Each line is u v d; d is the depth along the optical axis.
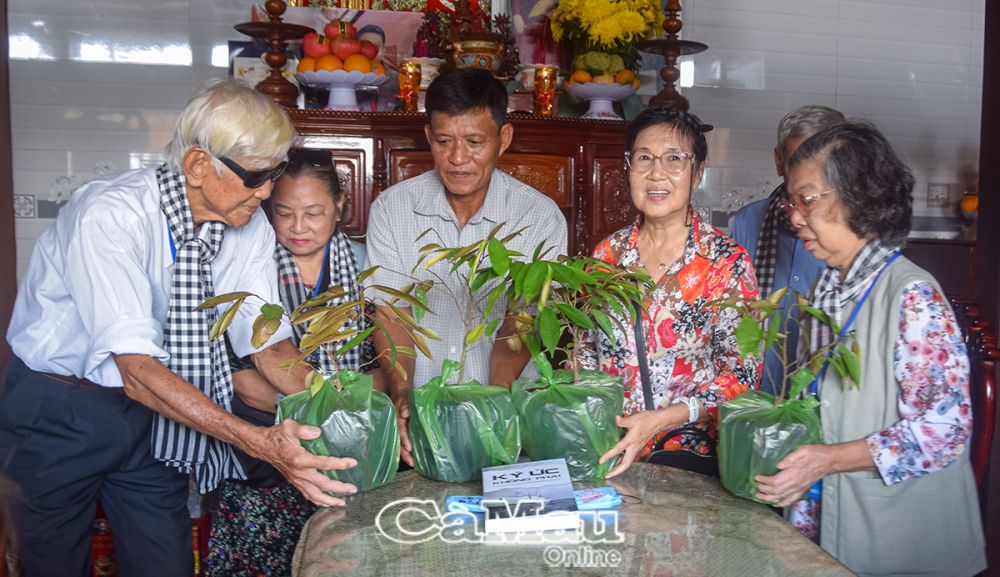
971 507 1.80
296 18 4.14
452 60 3.90
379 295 2.46
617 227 3.92
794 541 1.53
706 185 4.86
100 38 4.35
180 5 4.36
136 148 4.42
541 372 1.84
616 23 3.85
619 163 3.90
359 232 3.78
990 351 2.03
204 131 1.87
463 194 2.39
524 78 4.05
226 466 2.25
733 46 4.80
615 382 1.88
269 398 2.30
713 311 2.08
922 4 5.01
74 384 2.06
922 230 5.15
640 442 1.86
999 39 2.60
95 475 2.12
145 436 2.16
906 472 1.68
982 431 2.03
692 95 4.78
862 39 4.96
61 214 2.02
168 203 1.97
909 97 5.07
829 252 1.81
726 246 2.12
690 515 1.65
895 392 1.72
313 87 3.89
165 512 2.23
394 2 4.18
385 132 3.75
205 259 2.08
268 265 2.23
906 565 1.75
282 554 2.41
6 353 3.49
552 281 1.84
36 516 2.09
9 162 3.55
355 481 1.74
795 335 2.39
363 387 1.76
